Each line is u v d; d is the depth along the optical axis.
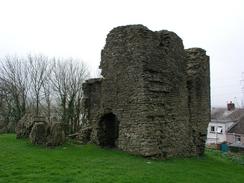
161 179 12.70
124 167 13.85
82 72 43.25
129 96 17.31
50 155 15.30
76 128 38.44
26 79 42.81
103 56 19.19
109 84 18.61
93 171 12.70
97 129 19.09
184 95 20.56
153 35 17.72
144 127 16.36
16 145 17.86
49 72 43.06
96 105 20.80
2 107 40.88
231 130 50.81
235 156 28.89
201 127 22.48
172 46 19.25
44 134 18.11
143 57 16.81
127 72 17.52
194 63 22.47
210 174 15.77
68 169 12.77
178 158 18.83
